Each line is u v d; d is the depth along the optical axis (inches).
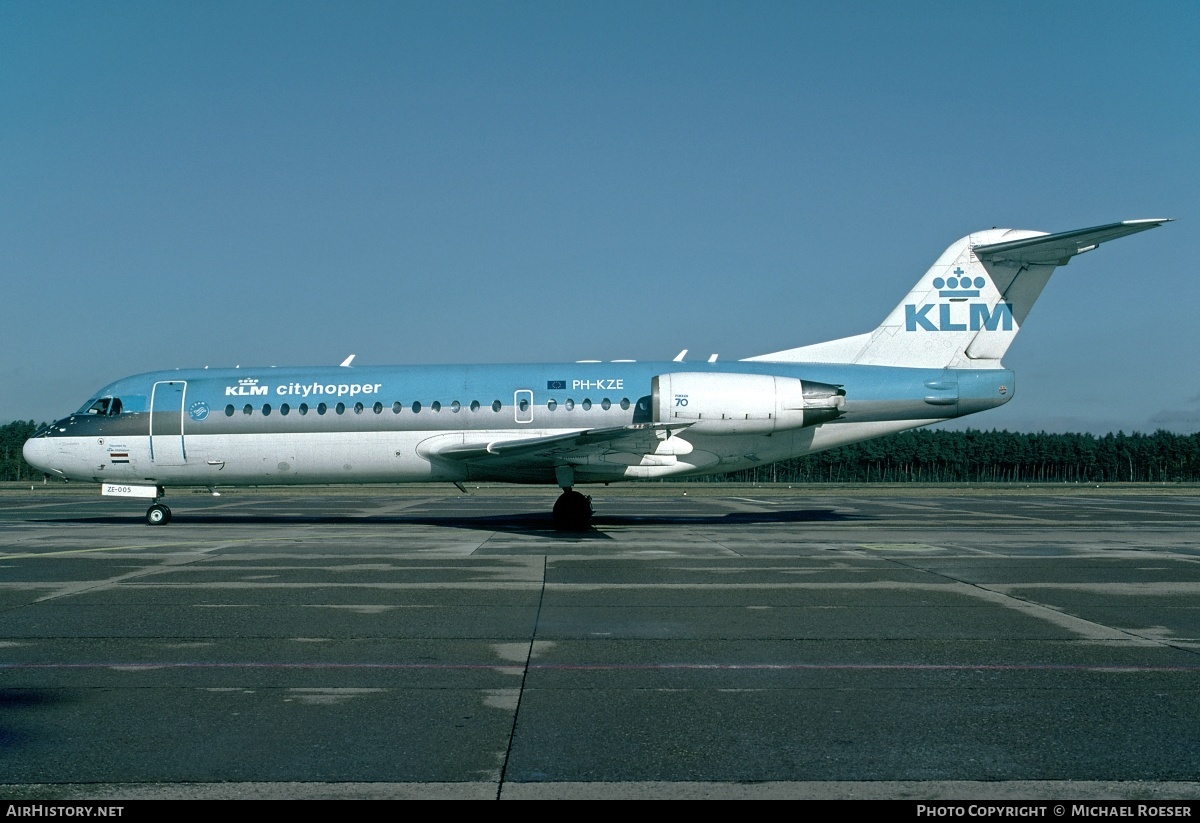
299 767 235.3
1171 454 4975.4
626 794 218.4
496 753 246.2
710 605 466.3
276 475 944.3
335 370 954.1
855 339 935.7
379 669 335.9
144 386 951.6
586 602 474.6
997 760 242.1
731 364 935.7
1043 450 5009.8
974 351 931.3
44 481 3223.4
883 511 1255.5
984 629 407.5
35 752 246.5
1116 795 219.5
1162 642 382.0
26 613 442.9
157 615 438.6
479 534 860.0
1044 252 903.1
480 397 919.0
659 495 1796.3
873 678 324.2
